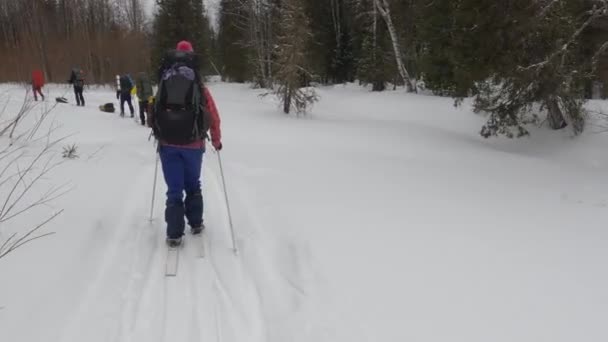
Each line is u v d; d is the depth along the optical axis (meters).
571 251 4.10
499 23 11.21
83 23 38.44
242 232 4.46
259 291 3.32
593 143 11.70
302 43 19.45
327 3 37.25
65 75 33.31
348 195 5.95
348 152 10.17
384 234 4.43
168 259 3.77
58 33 36.41
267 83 33.31
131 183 5.92
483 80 12.45
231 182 6.34
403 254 3.93
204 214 4.97
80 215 4.49
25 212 4.32
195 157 4.07
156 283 3.41
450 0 12.70
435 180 7.36
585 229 4.79
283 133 13.34
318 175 7.20
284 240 4.22
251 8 33.47
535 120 13.46
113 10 48.97
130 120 14.27
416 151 11.12
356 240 4.23
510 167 9.25
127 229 4.36
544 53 11.12
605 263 3.81
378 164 8.60
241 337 2.77
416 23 21.66
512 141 13.65
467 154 10.90
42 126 10.52
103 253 3.80
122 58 36.31
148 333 2.79
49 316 2.83
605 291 3.29
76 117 13.73
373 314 2.96
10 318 2.73
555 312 2.99
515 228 4.77
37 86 17.61
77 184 5.55
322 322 2.88
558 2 10.83
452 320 2.88
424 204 5.70
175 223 3.96
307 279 3.46
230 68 41.28
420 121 18.81
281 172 7.25
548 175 8.32
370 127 15.59
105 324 2.85
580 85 11.37
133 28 43.94
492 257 3.92
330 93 27.86
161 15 37.75
